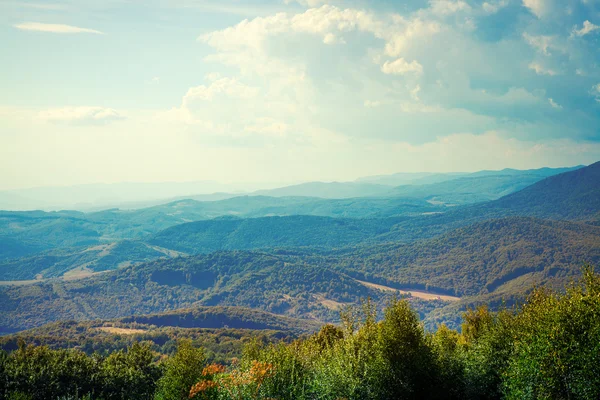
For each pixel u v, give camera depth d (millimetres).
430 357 19578
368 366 18469
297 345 23781
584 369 14898
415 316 19625
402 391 18266
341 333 28094
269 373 17234
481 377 23375
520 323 22172
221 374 16016
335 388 18188
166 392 21938
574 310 16266
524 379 17438
